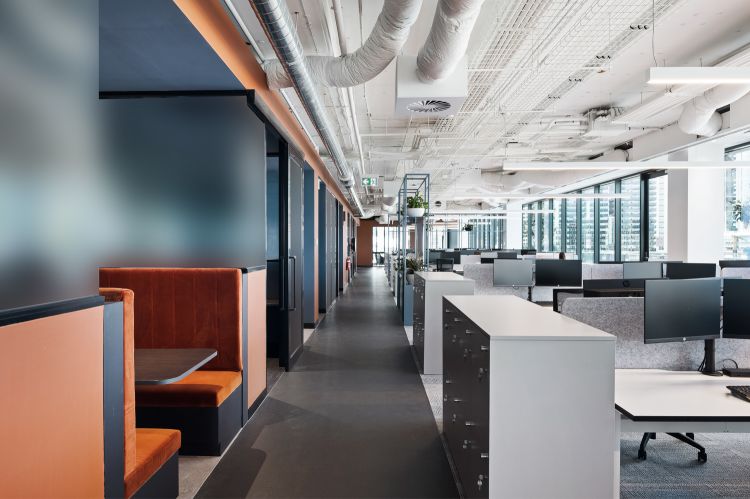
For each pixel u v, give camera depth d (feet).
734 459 7.70
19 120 3.63
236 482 7.04
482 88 14.70
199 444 7.95
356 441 8.49
